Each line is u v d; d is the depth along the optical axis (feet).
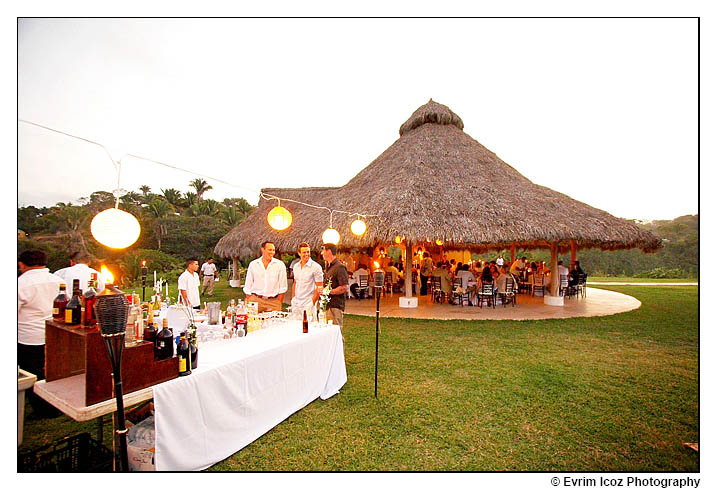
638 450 9.93
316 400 12.94
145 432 8.36
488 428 11.06
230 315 12.73
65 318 8.05
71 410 6.80
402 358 18.03
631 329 24.71
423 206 30.78
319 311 13.97
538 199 34.53
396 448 9.93
